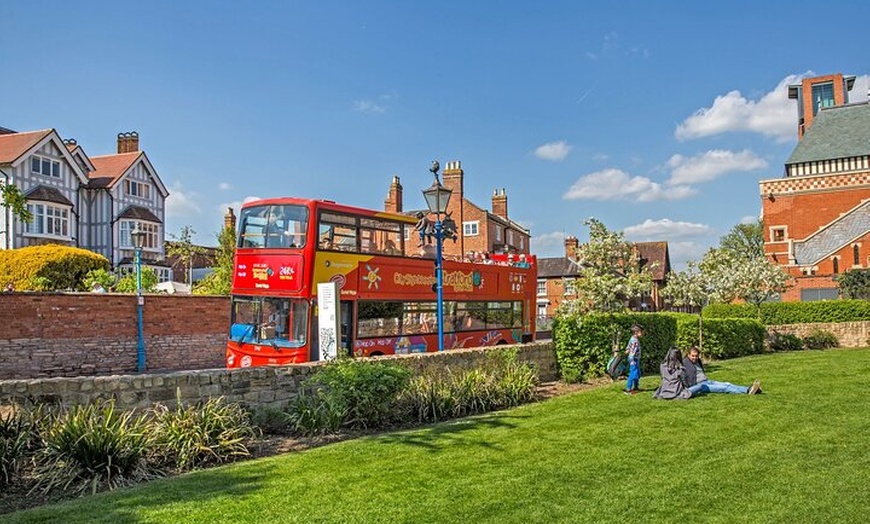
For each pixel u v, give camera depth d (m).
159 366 23.39
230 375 10.67
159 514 6.57
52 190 42.44
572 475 7.87
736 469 8.08
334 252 16.53
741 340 23.59
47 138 42.19
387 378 11.27
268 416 10.86
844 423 10.75
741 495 7.09
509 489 7.33
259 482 7.69
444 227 17.27
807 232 50.53
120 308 22.36
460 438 9.98
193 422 9.20
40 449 8.20
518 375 14.22
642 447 9.27
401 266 18.73
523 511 6.62
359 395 11.01
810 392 13.99
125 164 49.19
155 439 8.78
